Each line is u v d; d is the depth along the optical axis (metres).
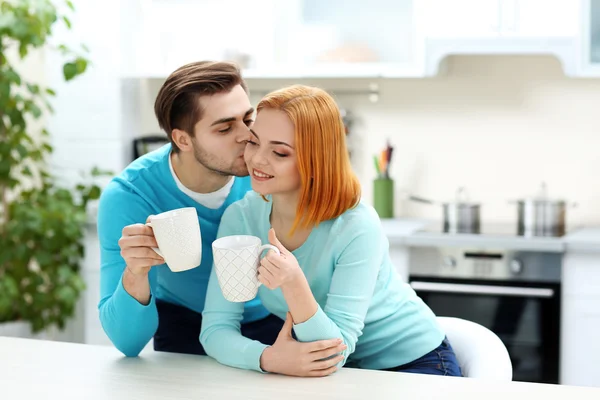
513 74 3.60
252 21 3.71
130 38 3.76
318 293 1.55
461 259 3.17
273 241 1.36
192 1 3.77
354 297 1.46
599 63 3.25
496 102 3.62
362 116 3.79
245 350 1.40
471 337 1.73
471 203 3.34
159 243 1.36
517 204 3.42
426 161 3.73
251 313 1.95
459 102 3.67
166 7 3.80
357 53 3.56
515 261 3.11
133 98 3.86
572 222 3.58
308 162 1.44
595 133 3.54
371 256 1.49
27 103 3.35
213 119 1.68
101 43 3.70
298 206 1.48
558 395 1.23
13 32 3.18
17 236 3.46
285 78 3.84
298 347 1.36
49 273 3.58
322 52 3.62
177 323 1.98
